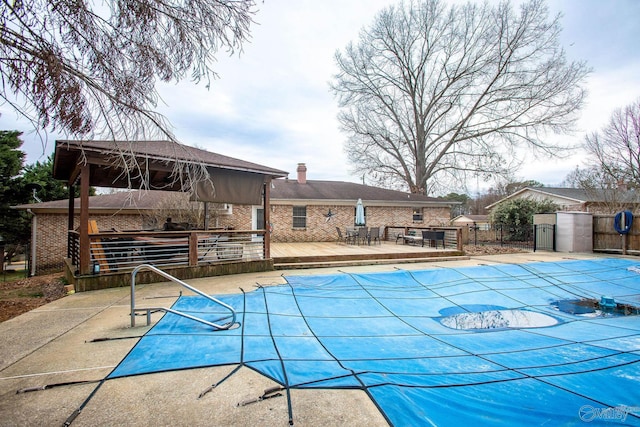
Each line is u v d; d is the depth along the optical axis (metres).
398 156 25.66
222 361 3.38
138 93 3.54
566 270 9.47
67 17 2.99
